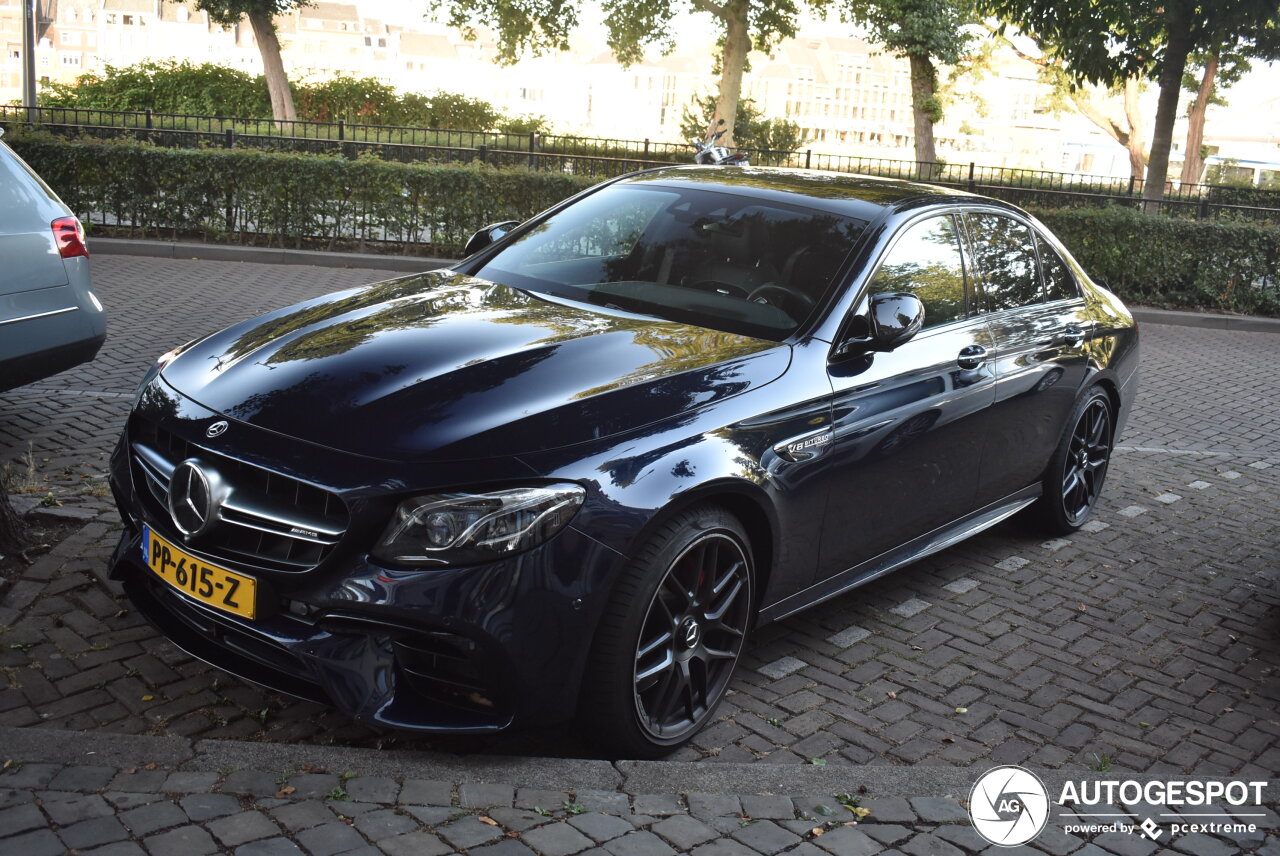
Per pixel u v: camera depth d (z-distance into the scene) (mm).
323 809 2791
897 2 32000
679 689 3383
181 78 34219
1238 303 13547
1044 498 5539
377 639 2979
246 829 2684
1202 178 44625
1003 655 4355
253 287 11203
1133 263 13430
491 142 18031
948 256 4648
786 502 3607
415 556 2910
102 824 2648
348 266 13008
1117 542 5730
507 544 2922
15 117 16047
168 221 13086
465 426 3066
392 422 3084
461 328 3668
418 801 2863
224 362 3549
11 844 2547
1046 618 4738
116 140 13070
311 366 3393
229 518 3113
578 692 3105
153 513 3357
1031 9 16438
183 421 3268
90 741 3023
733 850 2791
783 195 4531
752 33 36594
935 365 4309
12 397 6562
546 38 36344
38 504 4773
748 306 3992
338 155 13391
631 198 4672
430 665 3045
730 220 4379
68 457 5602
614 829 2830
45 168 12773
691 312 3988
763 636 4352
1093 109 49375
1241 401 9242
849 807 3027
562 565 2975
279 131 17641
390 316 3809
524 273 4371
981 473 4777
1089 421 5715
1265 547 5805
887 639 4414
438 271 4605
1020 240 5270
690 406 3371
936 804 3084
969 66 44906
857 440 3887
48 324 5551
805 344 3859
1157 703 4059
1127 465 7098
